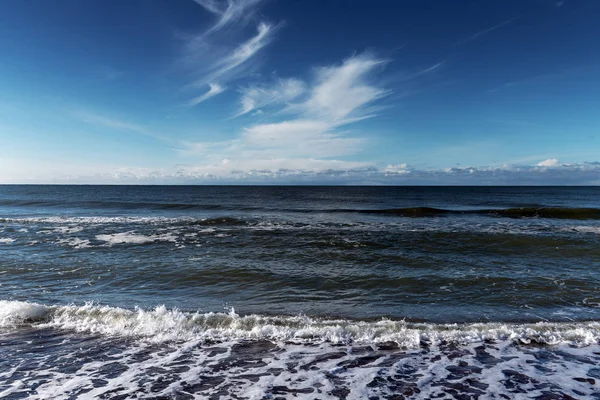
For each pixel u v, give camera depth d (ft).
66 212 85.66
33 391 13.58
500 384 14.07
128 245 42.80
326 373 15.06
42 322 20.35
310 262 34.71
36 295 25.07
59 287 26.86
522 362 15.89
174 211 89.51
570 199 153.28
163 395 13.34
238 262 34.47
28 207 99.71
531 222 64.69
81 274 30.22
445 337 18.34
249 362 16.05
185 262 34.37
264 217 74.08
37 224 60.85
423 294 25.50
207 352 17.06
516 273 30.66
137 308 22.67
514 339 18.17
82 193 209.15
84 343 17.98
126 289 26.61
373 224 61.87
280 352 17.03
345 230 54.19
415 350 17.16
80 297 24.71
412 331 18.80
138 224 61.21
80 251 39.24
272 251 39.60
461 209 92.89
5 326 19.84
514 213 80.28
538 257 36.63
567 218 71.77
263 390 13.71
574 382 14.15
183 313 21.47
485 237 46.03
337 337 18.42
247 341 18.21
